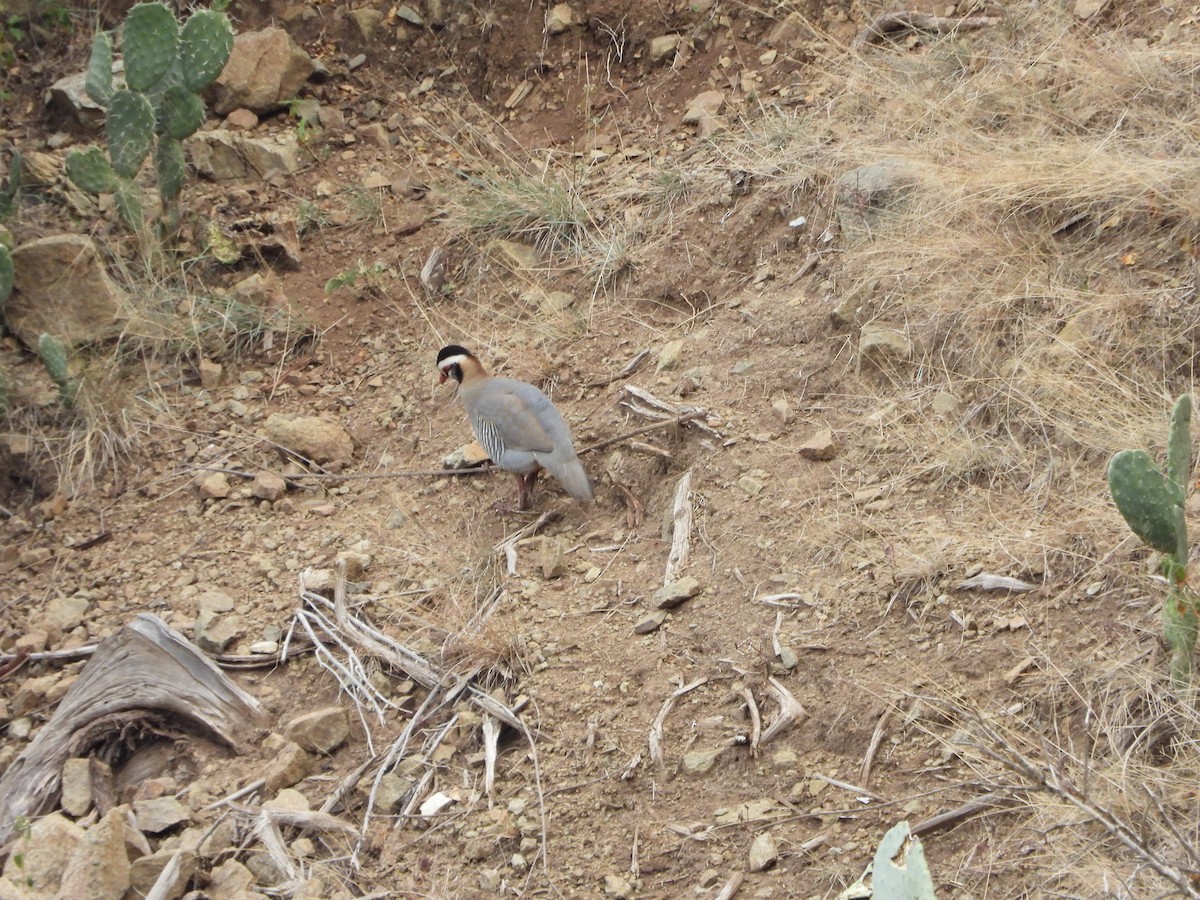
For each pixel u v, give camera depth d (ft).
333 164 39.81
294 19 42.42
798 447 27.27
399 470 31.30
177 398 34.30
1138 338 25.57
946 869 19.08
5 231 34.73
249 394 34.19
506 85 40.93
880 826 20.01
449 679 24.35
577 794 21.81
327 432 32.01
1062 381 25.08
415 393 33.17
